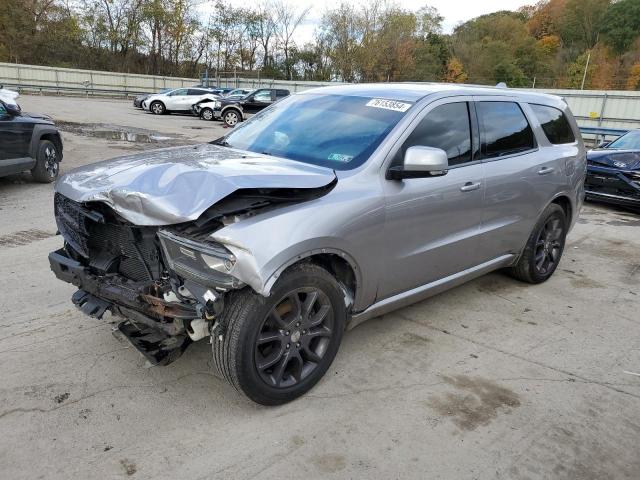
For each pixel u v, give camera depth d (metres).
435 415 3.06
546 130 5.00
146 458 2.62
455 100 4.01
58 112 24.08
